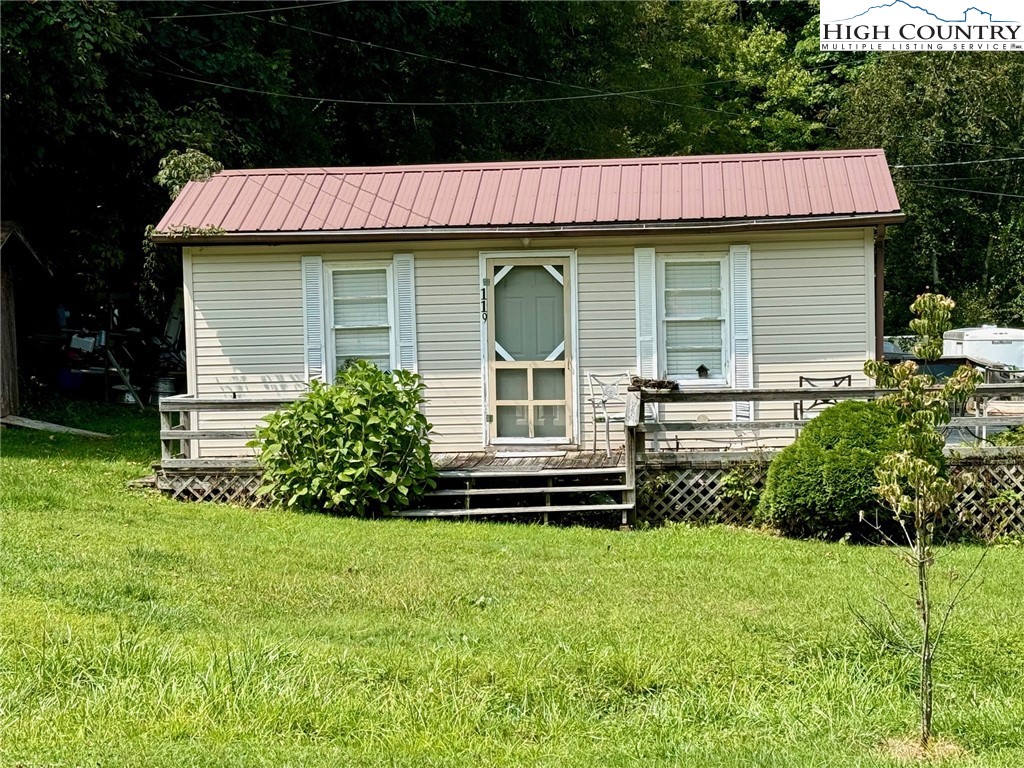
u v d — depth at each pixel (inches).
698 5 1485.0
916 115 1282.0
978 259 1328.7
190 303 549.0
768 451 479.2
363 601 325.7
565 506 477.4
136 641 256.2
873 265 517.3
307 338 545.0
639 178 559.2
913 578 370.0
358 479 465.1
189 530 416.5
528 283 540.4
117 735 211.6
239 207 554.9
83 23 698.2
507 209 541.0
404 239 528.7
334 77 1103.6
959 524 461.1
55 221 844.0
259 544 396.2
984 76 1256.2
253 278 546.9
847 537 440.1
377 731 223.8
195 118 813.2
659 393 470.6
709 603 329.7
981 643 283.4
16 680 231.9
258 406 496.4
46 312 888.9
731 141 1499.8
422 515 474.3
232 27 893.2
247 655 248.7
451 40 1203.9
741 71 1581.0
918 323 230.4
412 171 585.0
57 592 301.4
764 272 525.0
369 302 547.8
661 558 401.4
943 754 223.5
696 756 215.8
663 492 487.8
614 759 213.9
